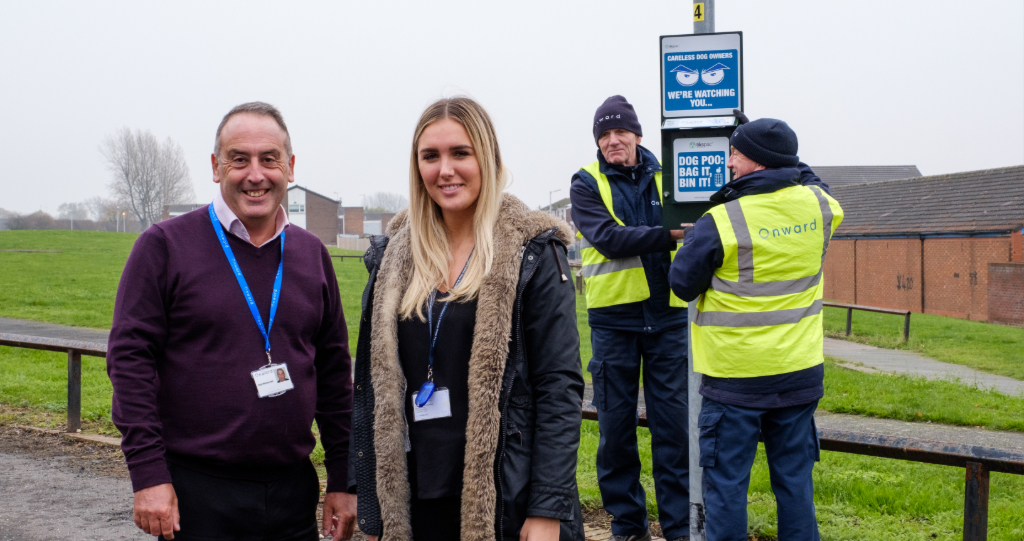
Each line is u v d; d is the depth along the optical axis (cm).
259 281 253
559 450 211
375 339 223
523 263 216
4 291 2169
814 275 307
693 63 329
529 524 210
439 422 218
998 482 594
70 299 2045
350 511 275
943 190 3262
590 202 370
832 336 1739
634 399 377
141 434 226
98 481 503
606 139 372
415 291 223
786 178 305
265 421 244
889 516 471
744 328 301
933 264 2967
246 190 250
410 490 221
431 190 224
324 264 276
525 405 217
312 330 265
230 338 244
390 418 217
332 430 280
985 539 296
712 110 329
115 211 11762
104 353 596
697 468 319
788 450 308
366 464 229
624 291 368
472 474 207
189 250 246
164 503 225
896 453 314
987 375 1208
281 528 253
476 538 204
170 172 10769
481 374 208
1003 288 2527
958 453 300
